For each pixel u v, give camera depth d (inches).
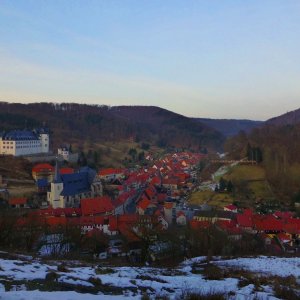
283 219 4128.9
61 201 5315.0
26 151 7859.3
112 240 2906.0
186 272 1266.0
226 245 2551.7
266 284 1000.9
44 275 847.1
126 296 724.7
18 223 2235.5
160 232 2485.2
